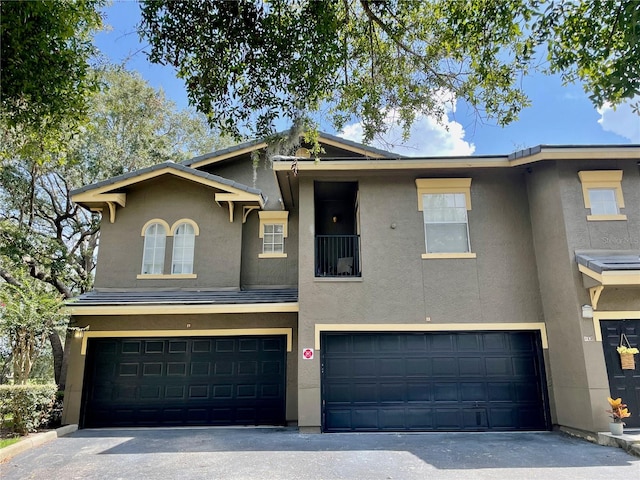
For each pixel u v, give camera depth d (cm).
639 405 941
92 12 743
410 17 733
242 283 1334
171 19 624
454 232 1133
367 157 1146
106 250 1316
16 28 599
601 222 1037
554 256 1052
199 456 813
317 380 1039
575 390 969
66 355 1558
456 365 1066
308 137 837
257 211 1394
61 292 1708
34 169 1694
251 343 1199
